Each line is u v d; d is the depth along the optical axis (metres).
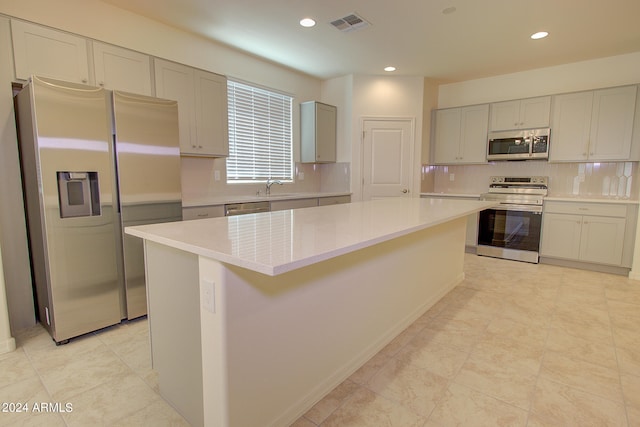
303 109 4.80
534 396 1.69
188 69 3.21
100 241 2.36
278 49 3.84
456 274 3.38
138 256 2.56
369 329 2.05
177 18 3.10
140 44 3.06
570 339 2.28
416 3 2.77
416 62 4.23
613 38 3.44
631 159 3.71
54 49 2.43
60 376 1.86
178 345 1.51
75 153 2.21
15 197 2.38
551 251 4.09
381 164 4.91
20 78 2.31
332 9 2.89
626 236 3.62
